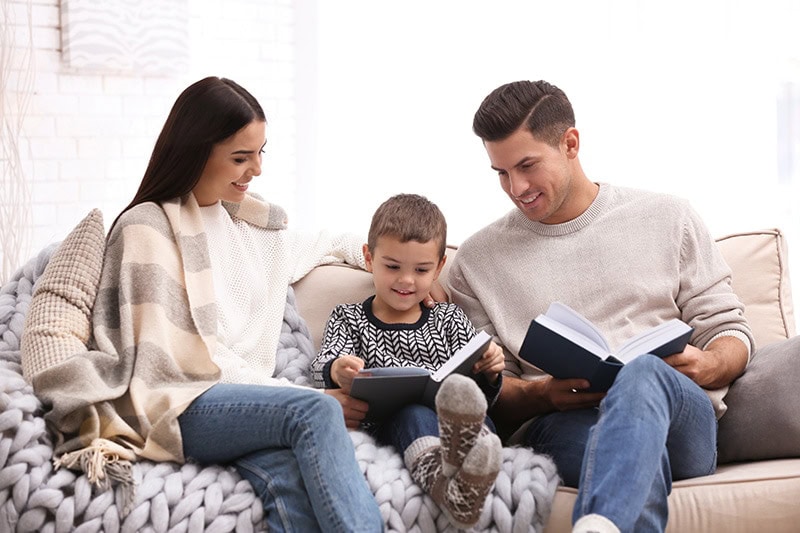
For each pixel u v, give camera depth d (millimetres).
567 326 1984
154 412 1881
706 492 1803
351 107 4441
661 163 3596
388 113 4352
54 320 1949
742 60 3412
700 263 2205
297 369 2258
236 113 2137
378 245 2188
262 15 4449
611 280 2205
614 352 2123
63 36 3775
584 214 2271
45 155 3771
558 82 3807
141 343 1956
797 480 1809
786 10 3340
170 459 1845
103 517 1732
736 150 3459
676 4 3510
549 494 1837
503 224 2359
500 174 2242
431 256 2180
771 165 3434
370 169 4426
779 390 1977
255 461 1855
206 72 4293
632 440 1663
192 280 2088
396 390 1944
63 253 2041
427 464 1825
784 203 3500
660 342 1936
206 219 2260
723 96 3459
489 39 4012
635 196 2291
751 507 1784
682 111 3537
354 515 1726
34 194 3746
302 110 4586
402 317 2232
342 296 2408
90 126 3902
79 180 3885
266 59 4480
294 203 4625
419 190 4305
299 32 4551
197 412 1881
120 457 1795
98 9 3830
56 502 1728
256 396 1854
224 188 2207
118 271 2057
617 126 3678
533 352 1970
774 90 3396
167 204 2150
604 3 3666
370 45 4363
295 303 2381
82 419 1842
